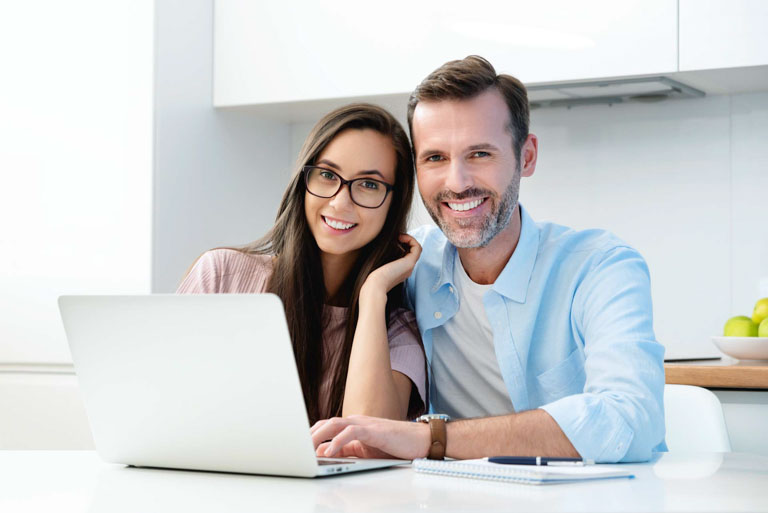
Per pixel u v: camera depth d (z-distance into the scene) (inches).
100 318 42.1
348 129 65.1
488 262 63.4
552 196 113.2
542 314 62.8
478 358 65.7
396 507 32.3
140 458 44.2
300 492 36.2
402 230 68.1
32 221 109.7
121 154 106.5
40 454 50.5
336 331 67.6
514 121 61.3
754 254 103.9
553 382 62.4
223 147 116.3
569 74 98.8
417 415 64.8
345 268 69.2
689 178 107.0
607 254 60.2
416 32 105.1
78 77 108.3
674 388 59.5
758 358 87.0
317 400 66.2
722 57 92.5
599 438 46.2
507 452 46.0
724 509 31.7
